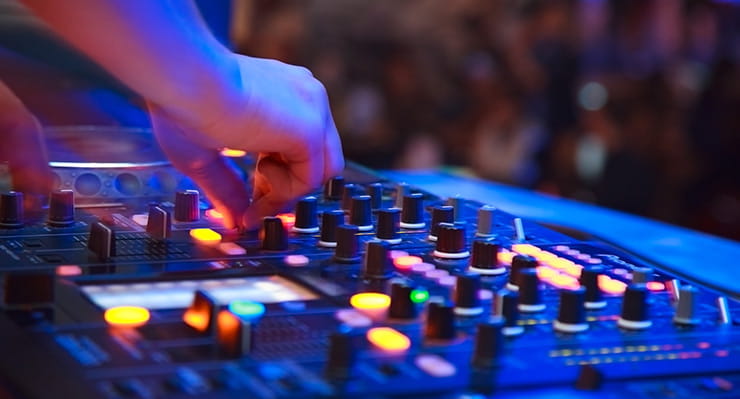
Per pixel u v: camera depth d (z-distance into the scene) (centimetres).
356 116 311
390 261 94
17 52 152
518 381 67
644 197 285
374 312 80
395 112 315
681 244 141
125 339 70
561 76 298
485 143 309
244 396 61
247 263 93
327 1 304
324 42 307
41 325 72
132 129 139
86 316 74
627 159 287
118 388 61
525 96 304
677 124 285
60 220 104
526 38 302
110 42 80
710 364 72
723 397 66
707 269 125
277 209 103
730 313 86
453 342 73
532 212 156
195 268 90
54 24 79
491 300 84
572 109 298
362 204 109
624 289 87
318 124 96
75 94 153
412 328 76
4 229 101
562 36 296
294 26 301
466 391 65
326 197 125
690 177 283
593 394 65
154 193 122
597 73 294
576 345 75
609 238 141
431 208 119
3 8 151
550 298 86
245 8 256
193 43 82
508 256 98
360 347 71
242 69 89
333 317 78
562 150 296
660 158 285
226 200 104
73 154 124
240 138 92
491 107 310
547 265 96
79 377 62
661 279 94
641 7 285
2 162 113
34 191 112
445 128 315
